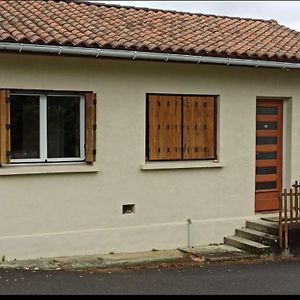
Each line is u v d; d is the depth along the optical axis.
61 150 9.62
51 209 9.38
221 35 11.59
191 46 10.08
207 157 10.76
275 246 10.02
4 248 9.04
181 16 12.82
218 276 8.45
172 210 10.41
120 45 9.29
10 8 10.81
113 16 11.60
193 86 10.52
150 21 11.77
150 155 10.21
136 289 7.55
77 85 9.52
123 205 9.98
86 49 9.03
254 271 8.84
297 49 11.37
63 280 7.90
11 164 9.17
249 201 11.18
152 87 10.16
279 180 11.70
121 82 9.88
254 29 12.73
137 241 10.07
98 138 9.73
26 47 8.62
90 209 9.70
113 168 9.88
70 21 10.52
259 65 10.52
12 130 9.20
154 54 9.54
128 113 9.97
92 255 9.65
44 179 9.32
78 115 9.73
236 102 10.96
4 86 8.97
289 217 10.46
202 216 10.69
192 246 10.52
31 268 8.62
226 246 10.56
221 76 10.78
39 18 10.37
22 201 9.16
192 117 10.58
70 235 9.51
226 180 10.91
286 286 7.96
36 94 9.35
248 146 11.12
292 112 11.55
